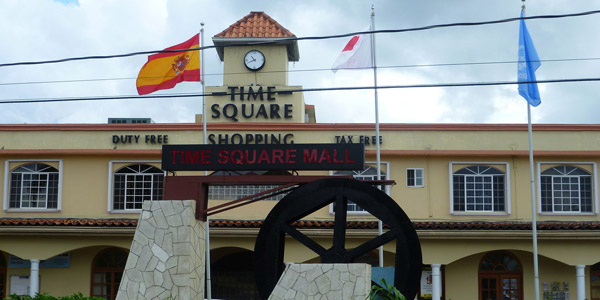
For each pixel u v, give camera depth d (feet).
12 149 95.35
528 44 81.61
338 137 95.50
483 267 92.22
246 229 86.43
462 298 91.30
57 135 96.48
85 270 93.45
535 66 82.07
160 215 51.57
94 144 96.22
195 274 52.19
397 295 48.80
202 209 53.67
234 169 53.11
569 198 93.66
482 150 93.61
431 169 94.17
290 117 107.55
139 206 94.94
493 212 93.40
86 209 94.58
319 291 47.85
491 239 86.33
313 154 52.70
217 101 108.17
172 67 76.69
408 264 53.16
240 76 111.14
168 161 53.42
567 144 94.27
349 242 86.69
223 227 86.69
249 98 108.06
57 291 93.09
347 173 93.97
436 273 86.38
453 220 92.89
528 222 87.45
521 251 91.71
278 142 95.71
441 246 86.74
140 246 51.21
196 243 52.75
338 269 48.06
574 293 90.63
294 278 48.37
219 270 95.30
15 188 95.61
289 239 87.35
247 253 95.14
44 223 87.71
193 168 53.21
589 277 91.56
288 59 118.32
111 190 94.79
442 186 93.81
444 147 94.63
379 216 53.36
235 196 94.38
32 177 95.76
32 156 95.40
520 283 91.45
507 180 93.50
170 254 50.90
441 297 91.61
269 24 115.03
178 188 53.42
